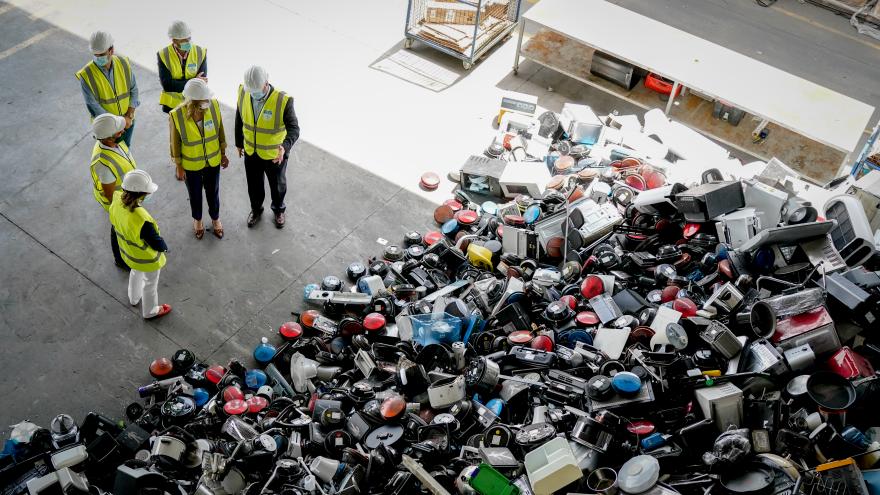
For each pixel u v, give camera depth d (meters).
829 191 7.66
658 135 8.55
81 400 6.30
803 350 5.52
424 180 8.37
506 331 6.44
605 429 5.21
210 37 10.09
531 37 10.27
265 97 6.80
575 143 8.61
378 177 8.51
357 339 6.45
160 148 8.59
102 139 6.40
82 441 5.67
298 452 5.55
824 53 10.84
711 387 5.38
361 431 5.64
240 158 8.66
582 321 6.34
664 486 4.83
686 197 6.88
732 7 11.58
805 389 5.27
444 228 7.74
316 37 10.30
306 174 8.45
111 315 6.96
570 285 6.73
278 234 7.82
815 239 6.32
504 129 8.79
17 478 5.27
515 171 8.04
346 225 7.96
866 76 10.49
